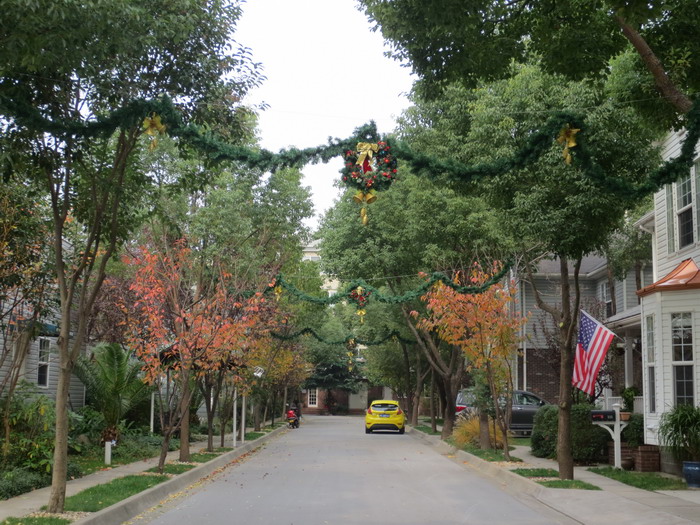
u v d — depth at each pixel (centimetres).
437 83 1363
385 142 1028
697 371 1686
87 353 2703
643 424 1934
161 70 1234
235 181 2317
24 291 1593
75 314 2498
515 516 1177
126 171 1273
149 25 1136
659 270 2102
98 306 2470
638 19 1052
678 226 1967
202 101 1255
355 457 2336
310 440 3281
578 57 1300
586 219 1432
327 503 1307
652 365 1844
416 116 2370
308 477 1744
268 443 3052
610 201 1394
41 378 2438
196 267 2066
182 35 1168
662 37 1312
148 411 2758
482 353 2009
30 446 1545
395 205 2727
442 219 2377
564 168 1413
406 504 1298
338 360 6862
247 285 2203
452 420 3089
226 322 1811
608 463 1931
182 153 1221
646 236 3322
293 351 3806
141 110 1031
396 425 3875
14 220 1509
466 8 1186
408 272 2858
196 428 3180
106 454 1858
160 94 1226
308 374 5222
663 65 1327
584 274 3766
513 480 1620
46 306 1689
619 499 1303
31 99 1149
